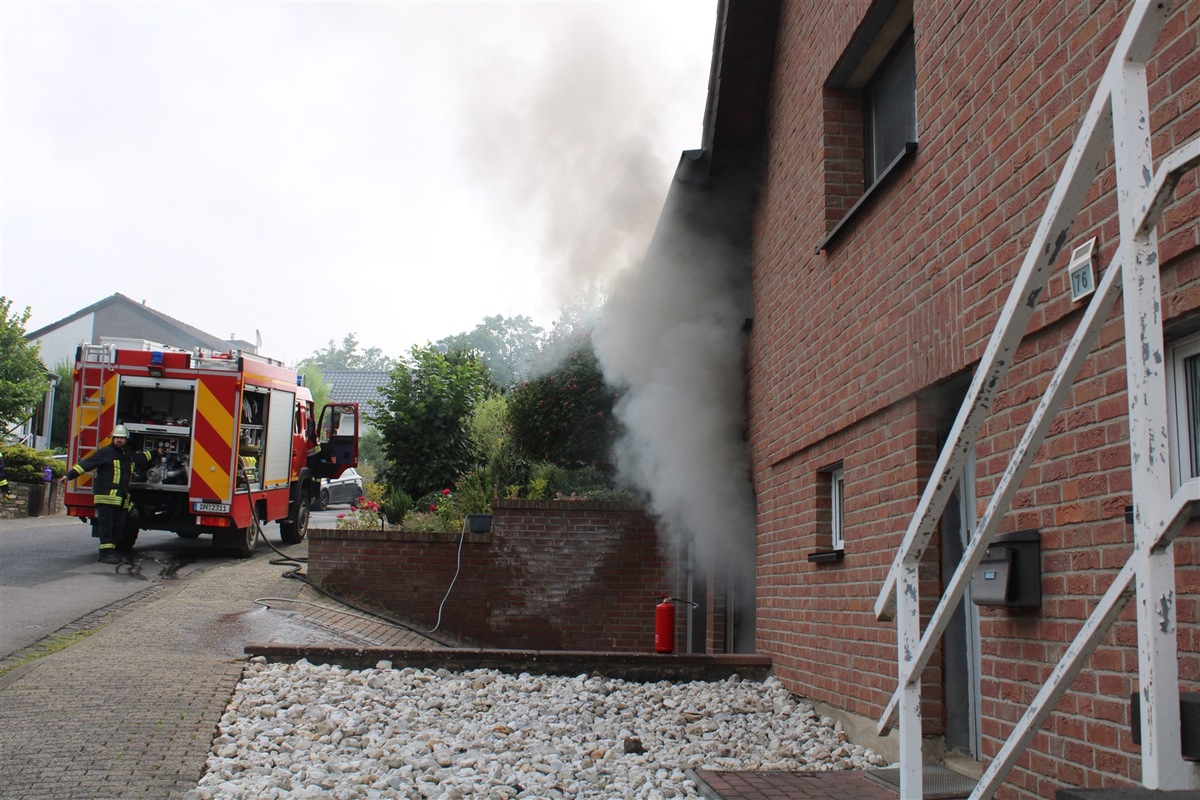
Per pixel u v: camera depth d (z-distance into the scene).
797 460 8.56
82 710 6.34
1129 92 2.07
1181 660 3.51
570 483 14.23
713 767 6.09
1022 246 4.70
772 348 9.52
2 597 11.82
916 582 3.01
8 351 33.56
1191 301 3.53
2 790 4.86
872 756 6.25
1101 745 3.98
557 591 12.74
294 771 5.50
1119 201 2.09
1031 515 4.56
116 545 16.09
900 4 6.61
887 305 6.43
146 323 60.34
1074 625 4.20
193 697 6.80
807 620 8.02
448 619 12.73
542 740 6.61
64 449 41.94
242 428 15.80
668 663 8.84
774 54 9.56
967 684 5.89
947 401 6.04
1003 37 4.93
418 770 5.69
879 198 6.63
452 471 17.83
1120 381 3.93
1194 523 3.47
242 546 16.23
